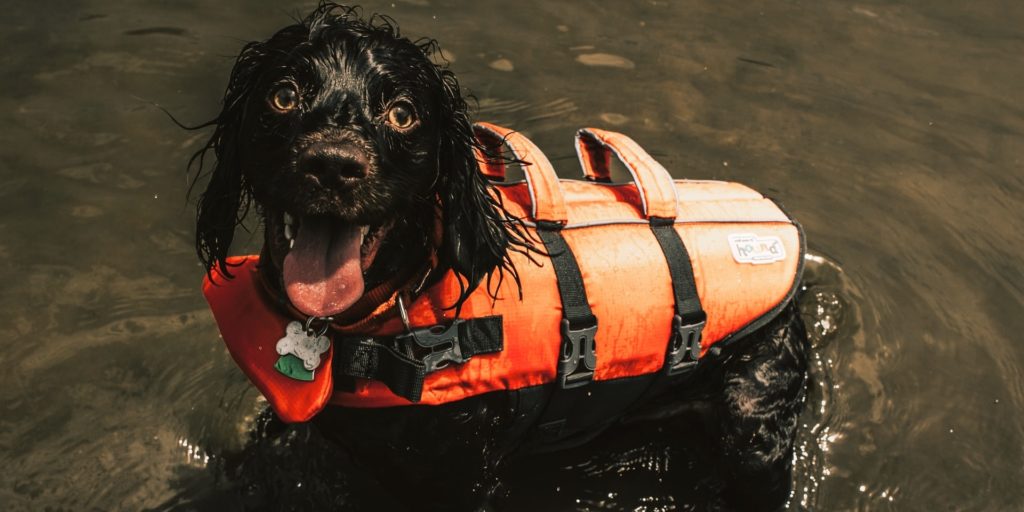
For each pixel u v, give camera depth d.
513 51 1.75
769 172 1.51
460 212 0.96
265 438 1.15
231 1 1.83
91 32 1.70
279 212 0.93
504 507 1.12
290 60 0.92
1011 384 1.25
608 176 1.16
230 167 0.97
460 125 0.97
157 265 1.29
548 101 1.61
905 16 2.09
